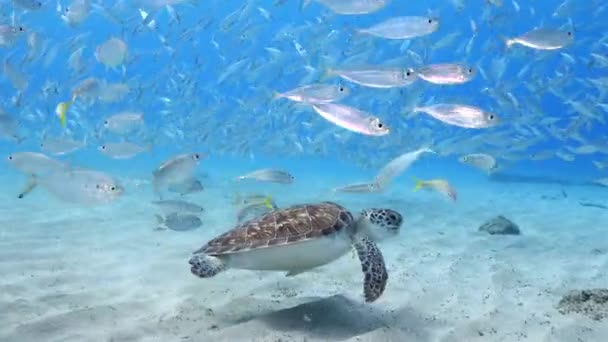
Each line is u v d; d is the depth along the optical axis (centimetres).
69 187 116
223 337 89
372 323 97
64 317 95
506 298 114
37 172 143
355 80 147
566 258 157
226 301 109
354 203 250
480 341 91
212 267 88
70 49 257
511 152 314
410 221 208
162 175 151
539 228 206
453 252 159
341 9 165
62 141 185
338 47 287
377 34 162
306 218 92
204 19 304
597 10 302
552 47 164
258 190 283
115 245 152
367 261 89
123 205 214
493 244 172
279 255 89
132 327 93
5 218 176
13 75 216
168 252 148
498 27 284
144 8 224
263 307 105
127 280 121
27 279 115
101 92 195
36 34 224
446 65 142
